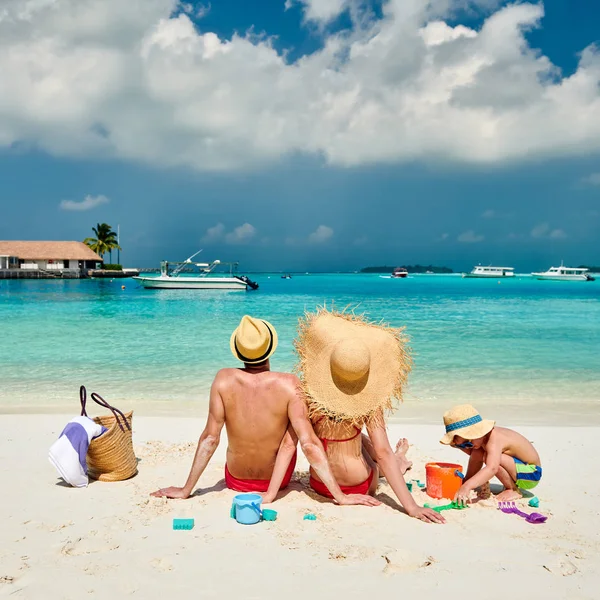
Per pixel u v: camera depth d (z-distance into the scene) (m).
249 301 41.25
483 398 10.30
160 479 5.48
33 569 3.55
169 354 15.09
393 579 3.46
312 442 4.67
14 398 10.09
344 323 4.94
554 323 24.00
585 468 6.04
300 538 4.04
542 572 3.57
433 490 5.07
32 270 93.25
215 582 3.40
